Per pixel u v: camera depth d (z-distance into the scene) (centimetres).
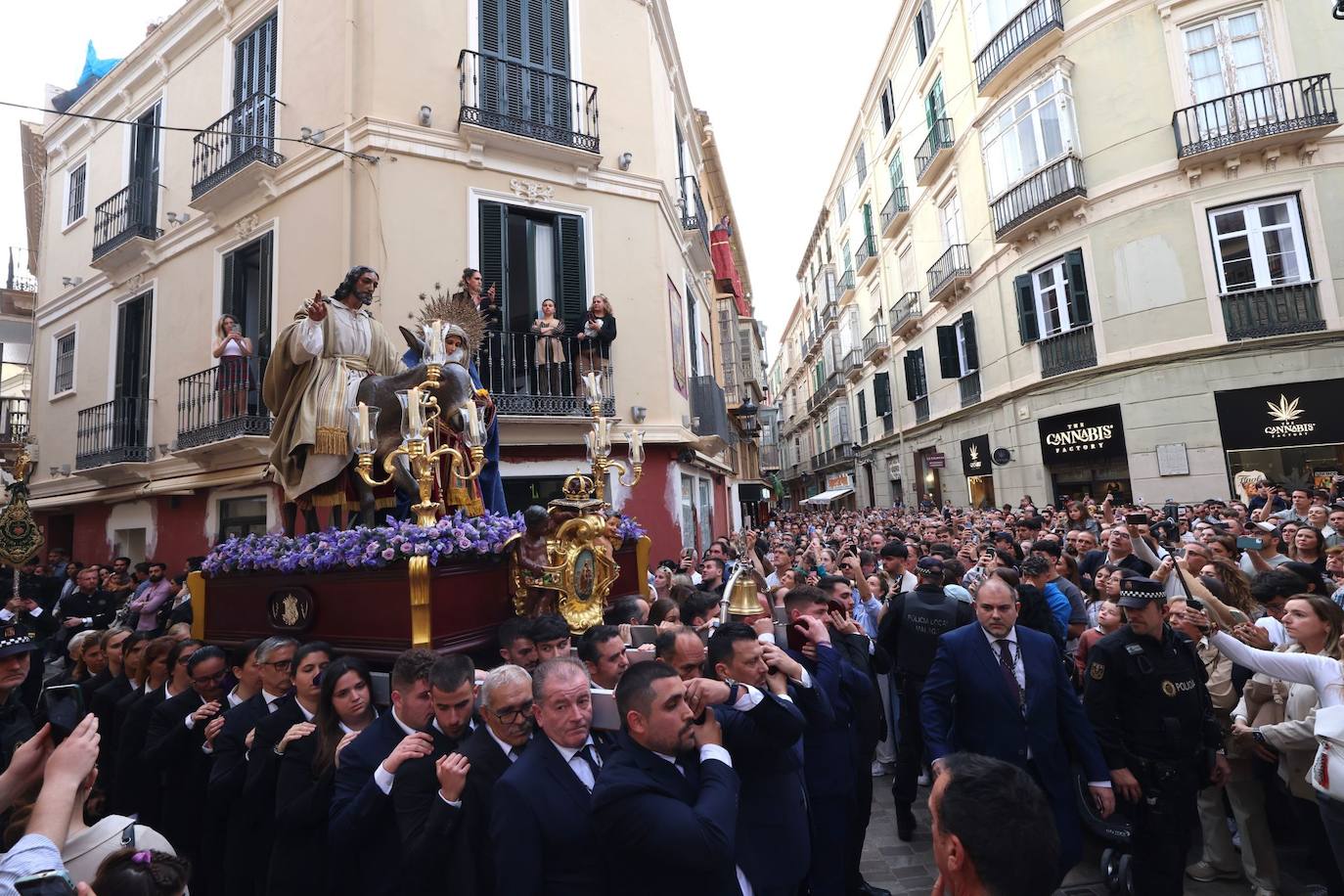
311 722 312
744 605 337
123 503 1241
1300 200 1264
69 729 213
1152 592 346
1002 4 1691
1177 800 334
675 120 1410
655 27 1270
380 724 292
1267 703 383
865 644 429
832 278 3934
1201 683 352
